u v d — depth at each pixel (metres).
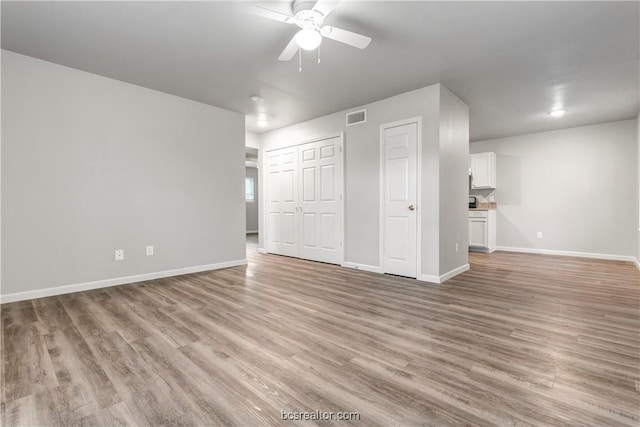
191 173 4.18
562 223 5.65
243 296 3.11
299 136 5.24
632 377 1.63
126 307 2.76
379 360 1.83
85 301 2.93
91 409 1.40
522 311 2.65
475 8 2.23
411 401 1.45
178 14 2.31
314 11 2.03
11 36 2.61
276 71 3.28
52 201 3.10
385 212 4.08
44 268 3.06
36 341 2.07
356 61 3.05
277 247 5.74
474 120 5.04
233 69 3.24
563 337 2.12
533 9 2.24
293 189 5.40
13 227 2.90
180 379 1.63
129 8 2.23
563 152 5.61
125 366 1.76
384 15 2.32
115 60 3.05
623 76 3.37
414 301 2.93
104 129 3.43
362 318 2.50
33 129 2.99
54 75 3.11
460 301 2.93
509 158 6.18
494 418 1.33
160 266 3.90
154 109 3.82
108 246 3.47
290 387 1.57
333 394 1.51
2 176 2.84
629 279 3.77
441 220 3.65
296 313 2.62
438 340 2.09
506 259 5.22
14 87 2.88
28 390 1.53
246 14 2.31
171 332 2.22
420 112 3.72
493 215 6.15
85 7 2.22
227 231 4.59
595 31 2.51
